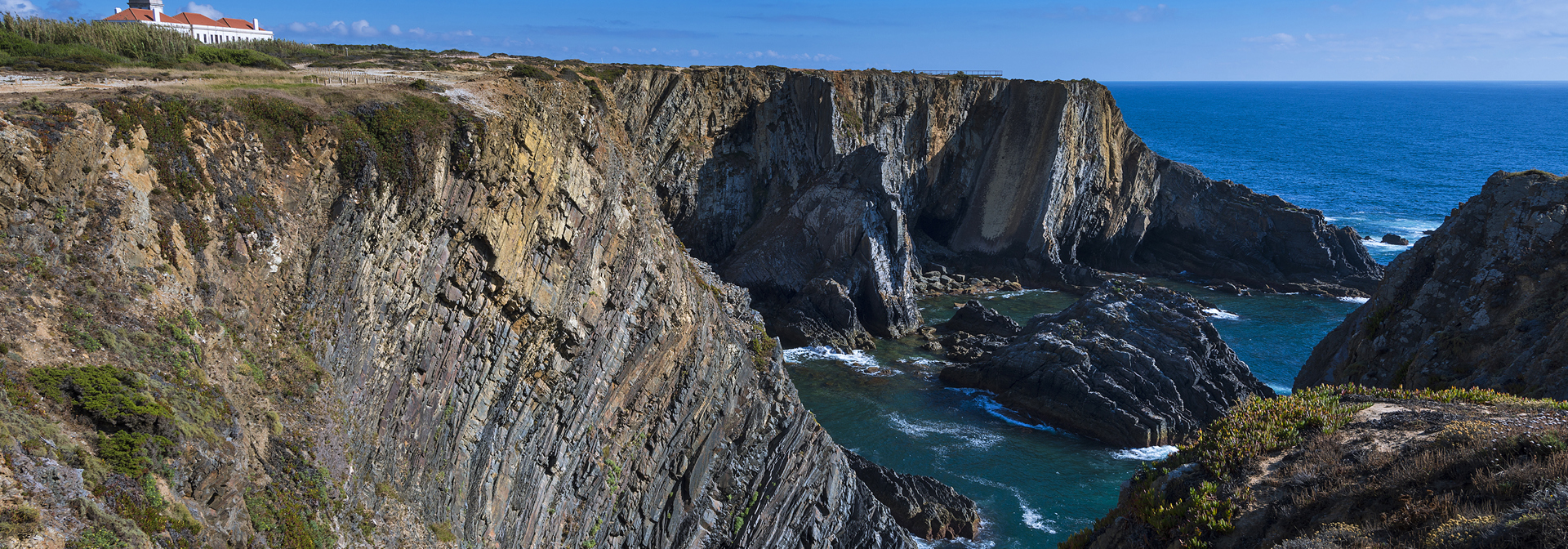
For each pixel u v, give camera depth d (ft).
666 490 114.32
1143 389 180.45
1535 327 115.24
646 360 110.63
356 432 66.03
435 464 79.36
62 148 51.42
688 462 116.47
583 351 101.09
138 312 49.78
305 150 72.95
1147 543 62.95
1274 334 257.96
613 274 107.34
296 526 49.90
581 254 101.40
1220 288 321.93
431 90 95.66
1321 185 578.66
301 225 69.67
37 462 33.91
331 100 79.92
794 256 267.18
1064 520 145.28
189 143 63.72
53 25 108.78
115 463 37.63
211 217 61.93
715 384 119.55
